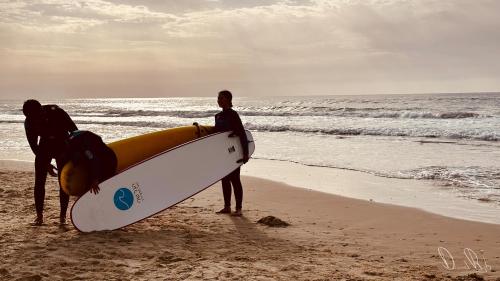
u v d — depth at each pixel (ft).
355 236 19.42
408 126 72.13
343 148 51.29
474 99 181.06
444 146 50.52
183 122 97.55
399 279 14.01
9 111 195.52
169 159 20.89
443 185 30.83
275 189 30.25
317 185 31.81
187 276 13.89
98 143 18.89
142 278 13.70
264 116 108.88
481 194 27.86
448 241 18.61
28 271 14.06
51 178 33.81
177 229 19.81
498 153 44.34
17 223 20.30
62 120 19.06
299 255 16.43
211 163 21.77
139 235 18.63
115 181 19.35
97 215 18.86
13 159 46.16
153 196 20.13
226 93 22.39
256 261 15.56
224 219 21.91
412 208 24.47
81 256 15.66
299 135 66.44
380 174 35.47
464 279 14.10
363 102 185.98
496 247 17.71
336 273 14.46
